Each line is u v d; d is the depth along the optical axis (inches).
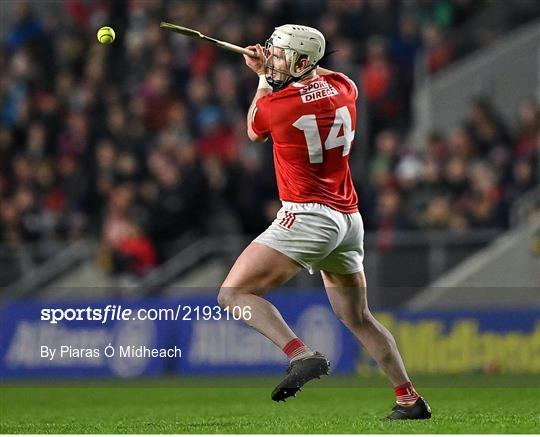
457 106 2488.9
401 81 2512.3
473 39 2615.7
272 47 959.6
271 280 943.7
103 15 2628.0
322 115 945.5
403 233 2003.0
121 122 2363.4
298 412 1211.9
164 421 1107.3
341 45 2487.7
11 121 2491.4
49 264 2159.2
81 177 2301.9
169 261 2148.1
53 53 2586.1
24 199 2246.6
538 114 2222.0
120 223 2105.1
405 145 2308.1
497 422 995.3
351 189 979.3
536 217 2058.3
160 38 2529.5
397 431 916.0
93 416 1214.3
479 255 1990.7
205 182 2193.7
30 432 980.6
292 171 951.0
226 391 1612.9
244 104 2395.4
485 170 2101.4
